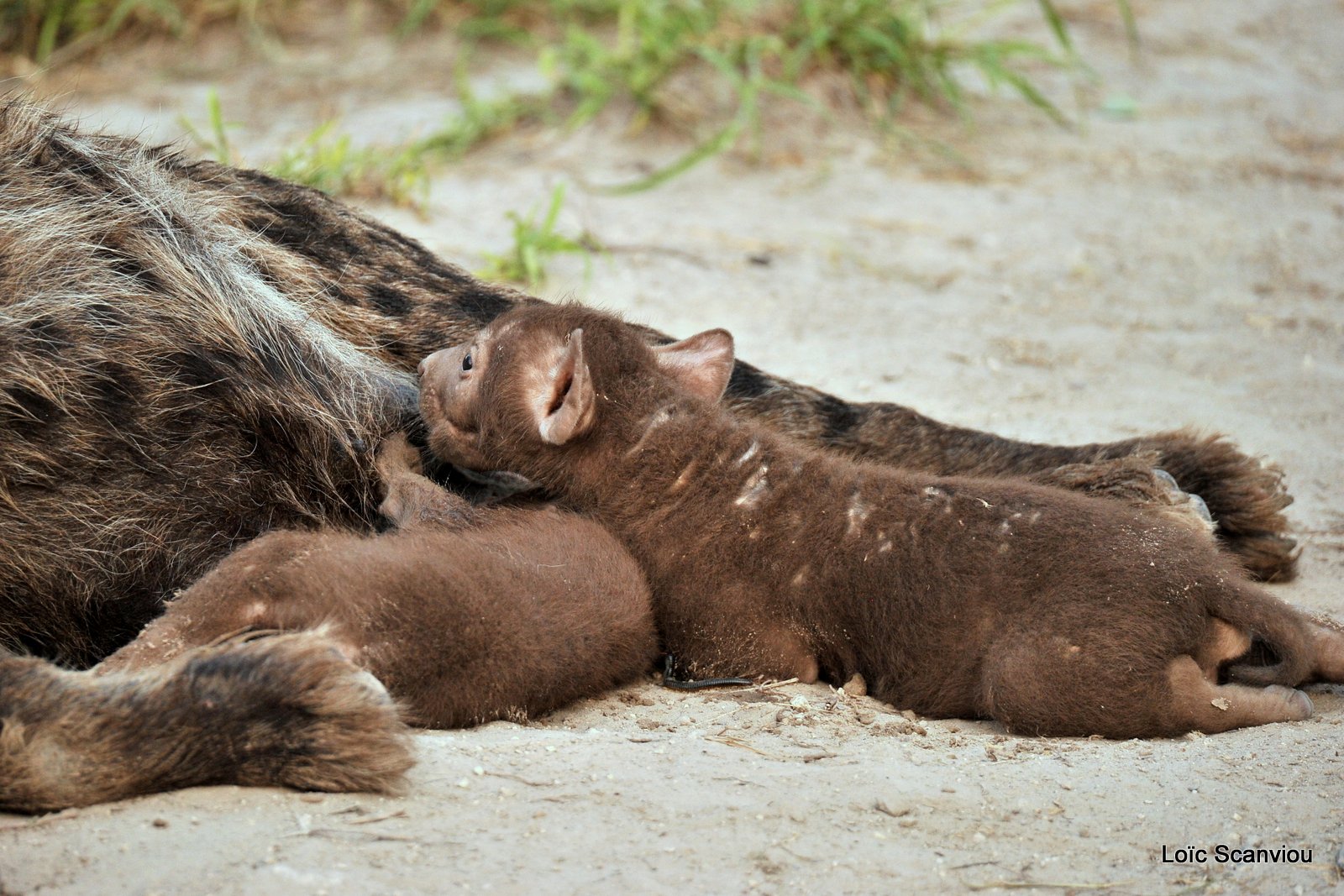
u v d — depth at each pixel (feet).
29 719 35.91
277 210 53.42
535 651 41.37
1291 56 125.18
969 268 87.81
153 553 45.03
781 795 37.24
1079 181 100.17
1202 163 103.81
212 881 32.24
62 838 34.12
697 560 45.98
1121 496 53.16
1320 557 58.39
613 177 94.48
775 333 78.13
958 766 39.50
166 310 46.16
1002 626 42.52
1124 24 126.11
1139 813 37.24
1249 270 88.99
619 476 47.47
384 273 53.88
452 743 39.27
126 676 37.50
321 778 36.42
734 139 98.53
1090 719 41.37
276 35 109.70
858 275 85.97
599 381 48.29
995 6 112.57
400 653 39.73
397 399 51.49
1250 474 55.93
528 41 108.17
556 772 37.88
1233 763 39.55
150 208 48.62
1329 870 34.83
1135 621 41.29
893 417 58.39
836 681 46.44
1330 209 98.12
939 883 34.30
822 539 45.27
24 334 43.34
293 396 47.62
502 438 48.93
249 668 36.88
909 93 107.65
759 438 47.29
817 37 102.12
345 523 49.11
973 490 45.09
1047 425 69.26
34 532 43.37
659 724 42.42
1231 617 41.75
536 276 78.84
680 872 33.91
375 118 97.86
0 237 44.80
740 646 45.83
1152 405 71.92
